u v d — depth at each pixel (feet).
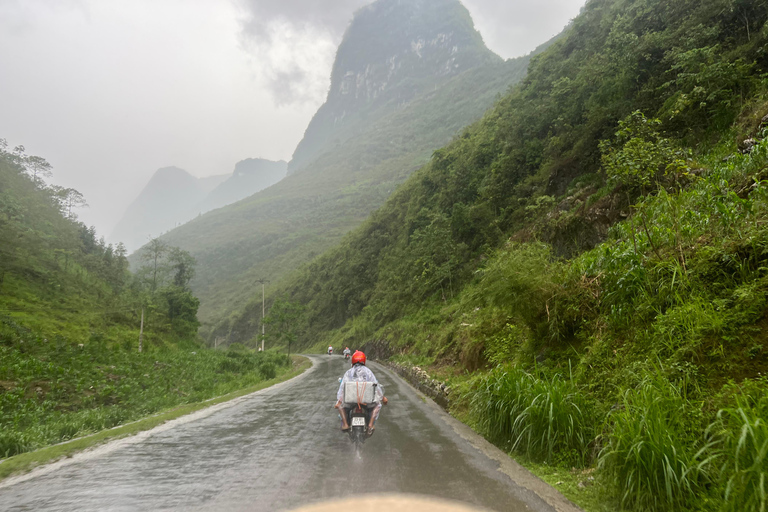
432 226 114.62
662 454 10.60
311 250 510.17
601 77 65.57
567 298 24.04
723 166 23.65
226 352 120.78
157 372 65.98
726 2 47.83
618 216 43.34
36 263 135.33
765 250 15.26
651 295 18.90
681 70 48.73
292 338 157.38
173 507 11.10
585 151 62.03
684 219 20.36
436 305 100.94
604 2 103.30
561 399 16.05
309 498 11.80
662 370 14.24
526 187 81.10
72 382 48.14
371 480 13.52
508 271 25.93
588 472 13.98
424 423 24.53
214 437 20.99
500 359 31.86
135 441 20.11
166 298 171.01
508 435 18.34
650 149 24.20
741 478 8.79
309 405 33.32
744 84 37.19
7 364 48.67
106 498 11.87
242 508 11.03
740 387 11.76
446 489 12.62
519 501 11.61
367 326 161.58
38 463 16.07
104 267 191.72
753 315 13.96
